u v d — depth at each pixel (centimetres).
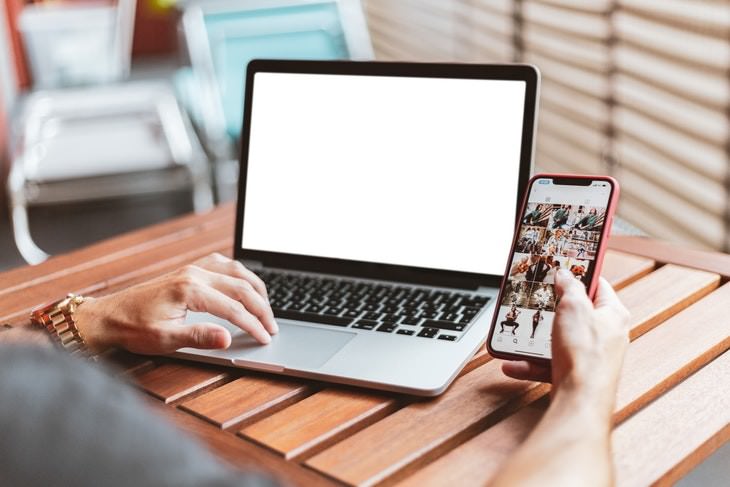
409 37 351
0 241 341
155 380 91
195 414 83
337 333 97
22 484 40
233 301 95
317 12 329
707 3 177
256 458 75
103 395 43
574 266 87
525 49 261
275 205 120
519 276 90
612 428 77
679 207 201
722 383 84
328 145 117
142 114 409
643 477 70
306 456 76
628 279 114
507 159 108
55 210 371
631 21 203
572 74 236
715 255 120
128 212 367
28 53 369
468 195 109
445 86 111
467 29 299
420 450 74
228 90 330
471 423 78
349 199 116
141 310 93
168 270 126
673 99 194
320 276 115
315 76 118
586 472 61
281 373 89
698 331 96
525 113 107
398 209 113
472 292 107
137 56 596
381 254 113
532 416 79
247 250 121
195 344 91
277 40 332
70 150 400
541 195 93
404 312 101
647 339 95
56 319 95
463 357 89
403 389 83
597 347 74
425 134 112
